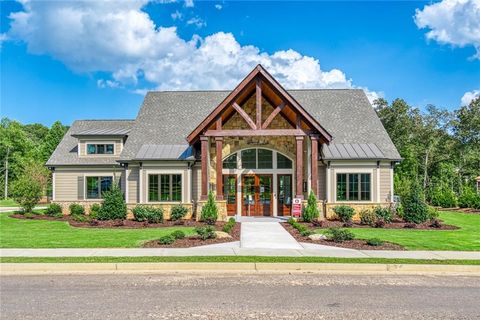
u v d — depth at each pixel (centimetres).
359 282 884
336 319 619
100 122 3169
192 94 2867
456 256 1134
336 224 1950
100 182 2709
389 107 5288
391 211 2159
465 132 5138
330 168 2280
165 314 641
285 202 2402
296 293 782
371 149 2341
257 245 1330
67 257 1091
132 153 2441
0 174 6725
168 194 2302
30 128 9831
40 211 2878
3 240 1419
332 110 2664
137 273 974
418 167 5200
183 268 1019
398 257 1112
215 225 1922
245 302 713
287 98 2092
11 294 772
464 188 3650
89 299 734
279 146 2394
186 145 2448
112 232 1647
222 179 2283
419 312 659
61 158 2755
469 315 645
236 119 2405
